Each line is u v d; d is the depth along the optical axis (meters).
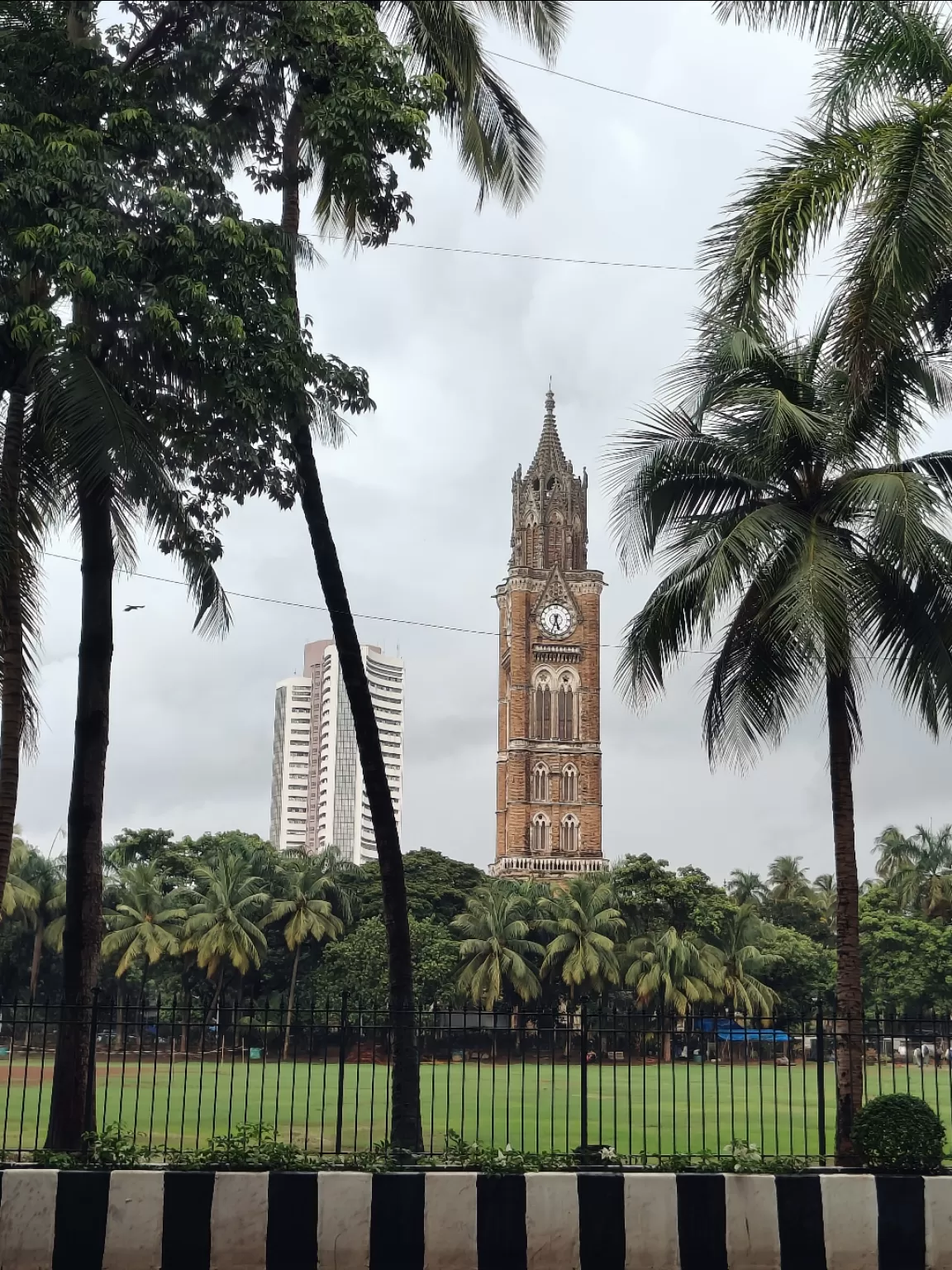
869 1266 14.97
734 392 21.09
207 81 18.36
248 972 86.12
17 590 19.38
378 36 18.84
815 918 122.75
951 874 97.81
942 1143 16.20
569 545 146.12
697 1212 14.88
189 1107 32.44
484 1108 33.78
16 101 17.05
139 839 95.75
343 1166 15.43
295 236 20.02
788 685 22.34
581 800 138.88
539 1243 14.62
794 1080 55.34
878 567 21.05
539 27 22.77
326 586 20.98
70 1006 16.48
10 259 16.44
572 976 81.88
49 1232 14.19
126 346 17.61
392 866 19.92
